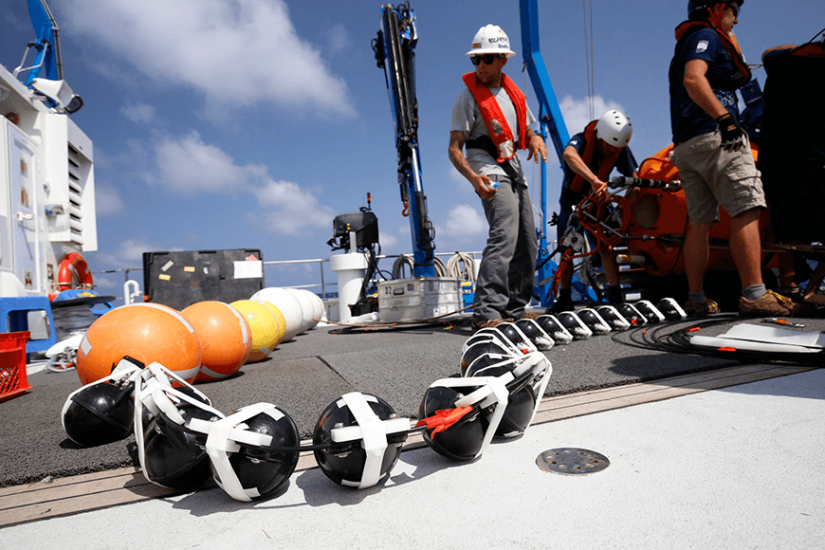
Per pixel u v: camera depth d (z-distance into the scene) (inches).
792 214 160.6
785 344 97.5
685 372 87.8
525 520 38.5
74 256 297.1
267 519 42.0
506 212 167.2
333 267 376.8
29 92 272.4
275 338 158.7
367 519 40.7
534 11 350.6
